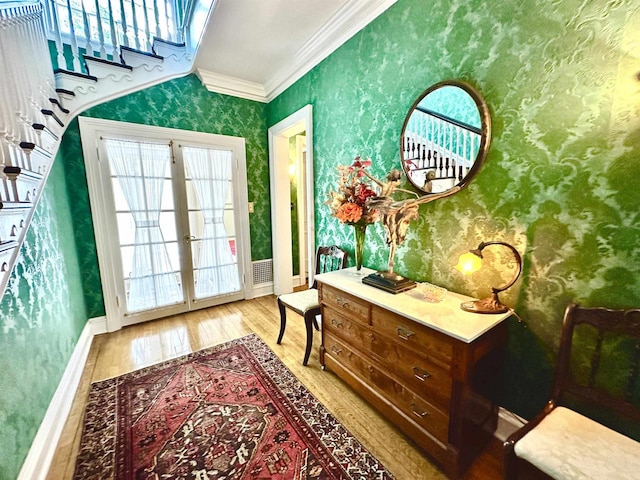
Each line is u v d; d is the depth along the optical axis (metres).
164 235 3.04
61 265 2.08
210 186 3.28
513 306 1.38
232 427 1.56
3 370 1.15
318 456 1.37
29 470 1.20
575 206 1.16
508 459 0.94
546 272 1.26
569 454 0.86
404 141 1.85
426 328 1.26
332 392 1.85
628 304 1.05
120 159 2.74
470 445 1.26
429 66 1.67
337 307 1.85
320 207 2.87
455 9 1.50
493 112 1.38
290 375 2.04
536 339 1.32
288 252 3.90
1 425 1.08
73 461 1.36
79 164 2.56
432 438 1.30
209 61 2.81
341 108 2.42
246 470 1.30
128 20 2.70
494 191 1.42
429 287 1.60
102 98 2.26
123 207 2.79
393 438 1.48
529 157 1.27
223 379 1.99
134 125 2.75
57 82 2.05
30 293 1.50
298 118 2.97
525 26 1.24
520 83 1.28
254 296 3.79
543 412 1.06
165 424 1.58
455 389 1.18
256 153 3.61
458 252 1.61
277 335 2.68
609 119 1.05
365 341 1.65
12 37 1.29
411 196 1.85
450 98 1.54
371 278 1.78
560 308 1.24
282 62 2.86
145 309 2.99
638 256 1.02
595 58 1.06
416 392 1.36
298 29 2.32
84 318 2.57
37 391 1.42
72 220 2.53
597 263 1.12
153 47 2.52
